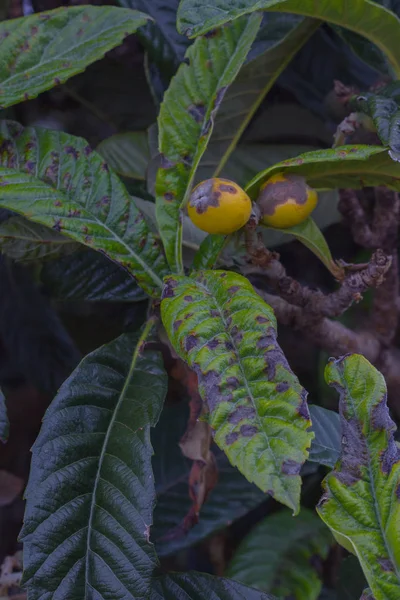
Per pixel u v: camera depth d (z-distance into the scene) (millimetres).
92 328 1044
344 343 899
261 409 606
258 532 868
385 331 934
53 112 1074
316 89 1024
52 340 1044
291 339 1053
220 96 741
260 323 637
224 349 635
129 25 784
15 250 845
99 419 718
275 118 1016
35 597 666
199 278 692
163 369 750
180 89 759
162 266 744
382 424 640
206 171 898
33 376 1045
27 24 788
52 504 685
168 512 916
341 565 857
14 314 1044
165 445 952
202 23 704
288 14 908
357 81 1032
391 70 856
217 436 604
